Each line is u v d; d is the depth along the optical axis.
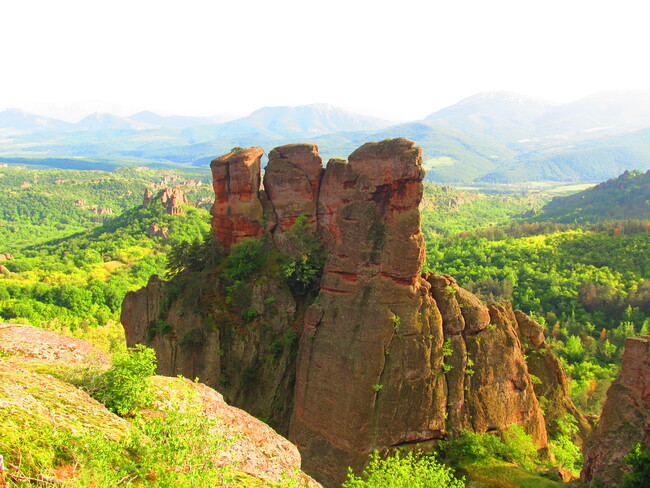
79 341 27.88
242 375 47.84
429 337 40.47
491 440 38.91
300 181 52.38
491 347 42.56
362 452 38.62
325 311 42.94
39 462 13.97
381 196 41.69
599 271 128.25
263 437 22.95
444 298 42.53
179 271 57.66
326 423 40.62
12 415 15.52
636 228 155.62
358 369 39.66
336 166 50.09
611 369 85.12
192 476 15.48
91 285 151.12
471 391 41.12
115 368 22.22
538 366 48.94
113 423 18.44
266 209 54.38
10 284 148.00
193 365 49.69
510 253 152.25
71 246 198.00
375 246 41.28
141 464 16.23
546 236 165.88
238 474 19.17
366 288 41.25
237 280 51.53
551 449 43.91
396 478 27.28
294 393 44.69
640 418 34.25
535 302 120.75
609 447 34.81
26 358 24.70
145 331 56.62
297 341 47.41
